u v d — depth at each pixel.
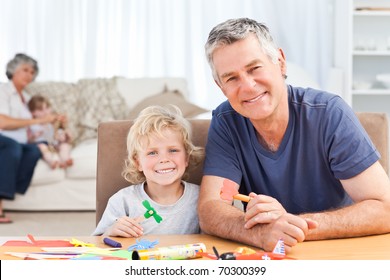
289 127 2.11
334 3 6.76
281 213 1.74
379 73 6.59
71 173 5.62
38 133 5.70
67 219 5.30
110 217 2.23
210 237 1.91
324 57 6.86
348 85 6.23
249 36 1.90
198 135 2.35
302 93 2.13
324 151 2.10
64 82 6.13
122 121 2.37
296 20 6.85
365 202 1.92
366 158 2.01
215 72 1.95
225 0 6.89
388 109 6.64
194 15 6.91
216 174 2.15
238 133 2.17
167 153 2.24
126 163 2.33
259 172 2.18
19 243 1.76
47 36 6.89
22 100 5.84
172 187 2.29
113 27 6.93
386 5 6.50
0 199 5.49
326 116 2.08
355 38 6.57
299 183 2.16
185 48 6.90
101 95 6.10
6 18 6.85
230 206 1.98
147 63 6.94
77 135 5.95
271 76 1.93
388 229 1.89
